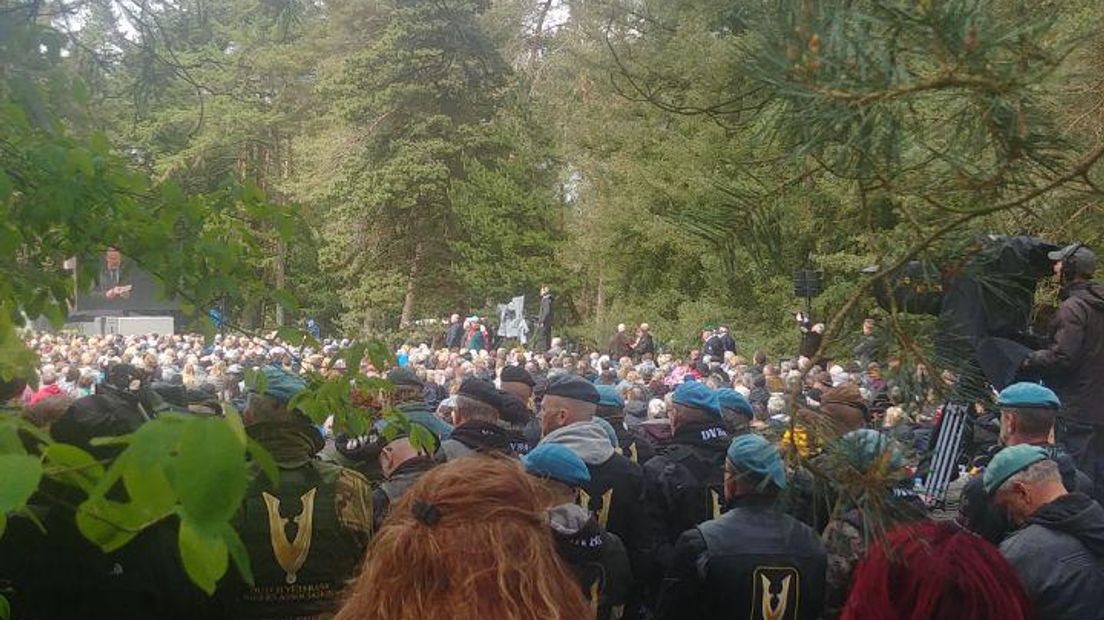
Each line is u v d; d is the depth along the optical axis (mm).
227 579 3229
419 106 40719
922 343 2033
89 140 3199
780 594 3779
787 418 2074
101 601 2963
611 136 27109
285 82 24703
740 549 3807
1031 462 3465
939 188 1892
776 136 1854
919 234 1945
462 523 1644
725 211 2061
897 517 2004
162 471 1145
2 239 2939
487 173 39969
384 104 40250
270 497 3371
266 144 18141
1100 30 1816
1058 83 1797
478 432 4941
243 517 3316
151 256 3271
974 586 1921
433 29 38750
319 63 40094
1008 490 3496
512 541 1629
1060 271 3666
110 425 2918
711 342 22391
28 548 2908
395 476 4406
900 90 1704
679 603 3924
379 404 4230
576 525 3648
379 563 1648
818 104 1744
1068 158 1854
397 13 39156
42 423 3428
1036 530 3395
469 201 40344
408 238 43031
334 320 43500
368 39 41250
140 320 33000
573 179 39719
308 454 3566
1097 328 3875
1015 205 1879
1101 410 4105
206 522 1147
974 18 1688
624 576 4129
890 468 1966
